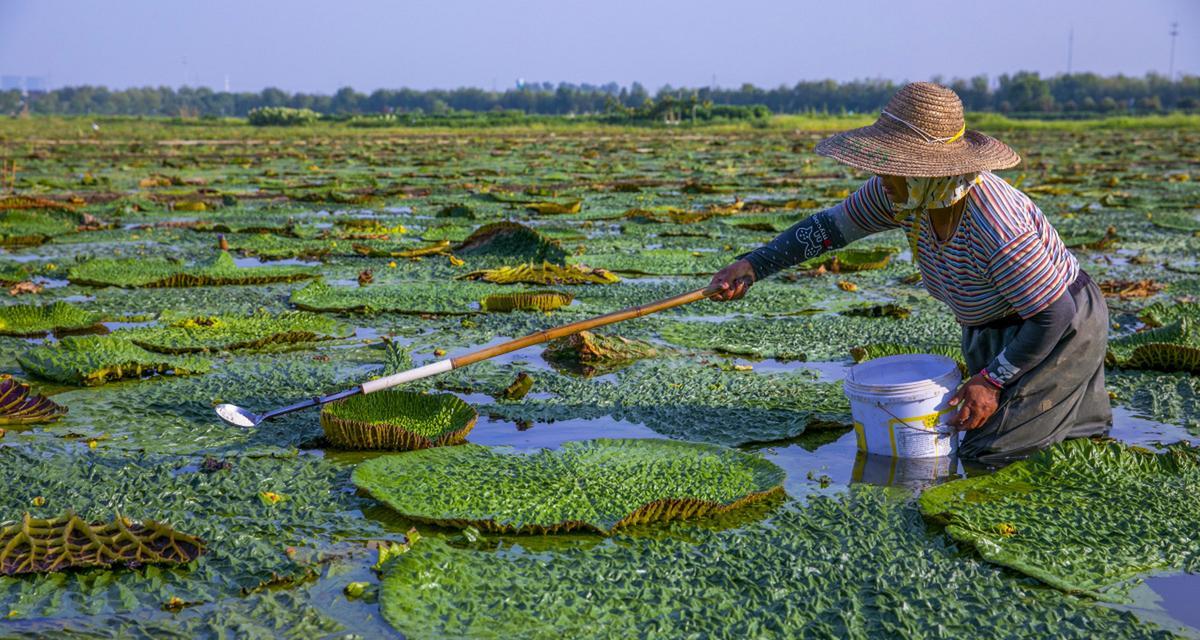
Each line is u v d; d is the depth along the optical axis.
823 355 5.75
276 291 7.89
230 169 23.89
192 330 6.19
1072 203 15.23
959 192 3.82
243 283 8.28
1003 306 3.99
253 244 10.71
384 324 6.65
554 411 4.71
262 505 3.58
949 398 4.07
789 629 2.73
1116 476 3.75
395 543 3.18
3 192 16.72
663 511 3.44
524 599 2.88
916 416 4.01
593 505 3.49
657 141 41.41
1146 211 14.01
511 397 4.93
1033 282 3.81
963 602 2.88
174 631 2.72
